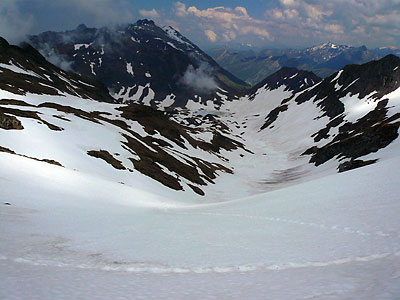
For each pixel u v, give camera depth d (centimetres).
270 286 1177
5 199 3438
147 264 1602
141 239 2212
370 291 1023
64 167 6288
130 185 7719
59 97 17500
